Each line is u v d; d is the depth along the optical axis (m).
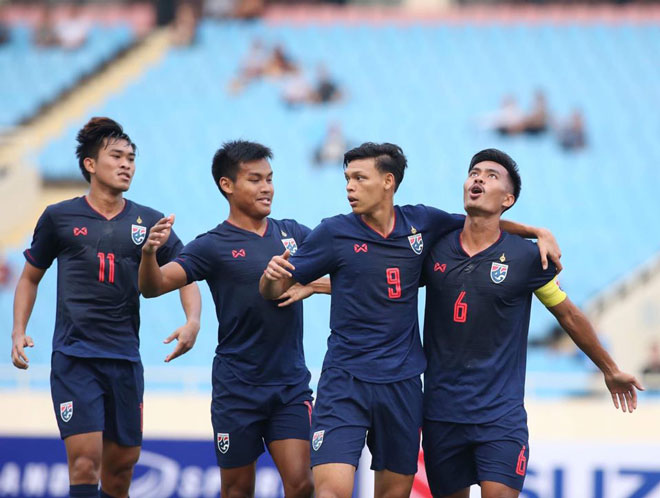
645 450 28.27
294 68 68.38
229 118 64.81
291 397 19.17
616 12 72.06
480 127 62.72
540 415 39.66
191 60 69.81
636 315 50.31
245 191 18.97
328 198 57.97
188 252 18.84
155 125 64.44
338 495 16.84
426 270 18.14
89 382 19.27
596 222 56.38
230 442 19.25
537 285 17.91
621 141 61.75
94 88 68.38
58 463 30.59
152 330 49.66
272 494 29.19
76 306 19.38
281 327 19.02
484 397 17.64
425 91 66.06
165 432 37.75
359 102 65.31
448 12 73.00
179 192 59.16
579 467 28.34
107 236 19.55
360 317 17.62
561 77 66.50
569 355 47.22
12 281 54.16
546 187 58.66
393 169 17.67
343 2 75.75
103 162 19.61
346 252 17.66
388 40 70.62
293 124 63.75
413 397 17.70
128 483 20.48
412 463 17.91
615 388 18.61
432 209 18.33
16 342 19.55
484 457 17.56
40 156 62.25
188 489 29.61
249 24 72.75
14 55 71.38
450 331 17.83
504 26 71.50
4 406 41.47
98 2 75.12
